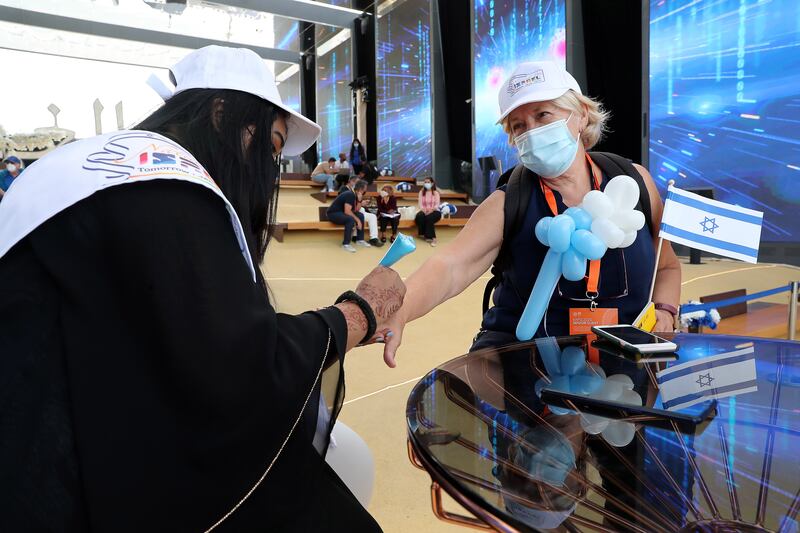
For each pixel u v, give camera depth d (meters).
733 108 7.25
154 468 0.59
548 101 1.50
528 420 0.85
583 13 9.59
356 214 8.65
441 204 10.95
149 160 0.62
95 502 0.57
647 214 1.58
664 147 8.16
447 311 4.80
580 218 1.41
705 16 7.43
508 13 11.27
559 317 1.57
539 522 0.57
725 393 0.96
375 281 0.93
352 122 19.33
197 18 19.45
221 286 0.61
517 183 1.59
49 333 0.58
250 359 0.61
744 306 3.57
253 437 0.63
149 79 0.80
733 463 0.70
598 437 0.78
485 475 0.67
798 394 0.94
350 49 18.98
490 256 1.60
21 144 14.43
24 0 16.77
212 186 0.63
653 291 1.67
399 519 1.72
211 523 0.62
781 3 6.61
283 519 0.72
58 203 0.58
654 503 0.61
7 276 0.58
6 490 0.55
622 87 9.16
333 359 0.76
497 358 1.20
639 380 1.03
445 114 14.81
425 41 14.71
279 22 22.33
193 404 0.59
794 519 0.57
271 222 0.85
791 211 6.78
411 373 3.18
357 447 1.23
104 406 0.57
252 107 0.77
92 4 17.80
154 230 0.58
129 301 0.58
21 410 0.56
